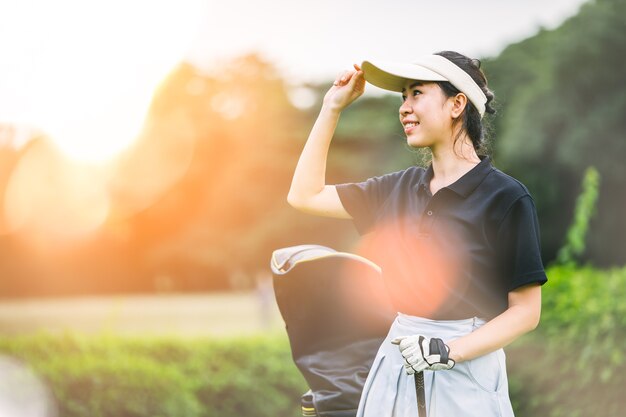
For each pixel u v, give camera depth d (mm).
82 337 9930
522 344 8062
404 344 3059
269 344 10742
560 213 42844
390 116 61344
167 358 10328
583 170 39062
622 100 37406
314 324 3734
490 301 3215
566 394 7465
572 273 8477
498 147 41250
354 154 64812
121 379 9531
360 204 3604
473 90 3330
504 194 3186
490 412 3152
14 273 69438
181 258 69500
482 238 3186
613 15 37188
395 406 3258
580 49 37250
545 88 39125
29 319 39750
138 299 65062
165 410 9742
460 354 3084
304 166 3662
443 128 3320
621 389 6789
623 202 38500
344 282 3654
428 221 3271
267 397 10609
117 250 71250
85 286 71125
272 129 69125
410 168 3568
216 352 10508
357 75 3621
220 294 72188
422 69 3311
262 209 68938
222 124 69688
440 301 3221
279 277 3729
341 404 3627
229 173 68812
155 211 69812
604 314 6984
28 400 9328
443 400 3137
